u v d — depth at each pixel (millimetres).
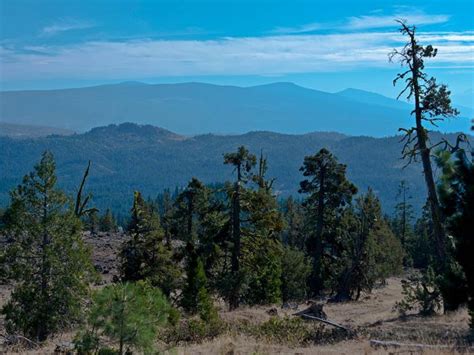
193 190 41875
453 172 14414
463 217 14070
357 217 43000
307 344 17250
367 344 16234
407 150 24656
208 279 31797
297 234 59938
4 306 20969
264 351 15602
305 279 43938
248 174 32281
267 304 34469
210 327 19406
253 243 32625
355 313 30656
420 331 18125
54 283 21094
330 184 43000
